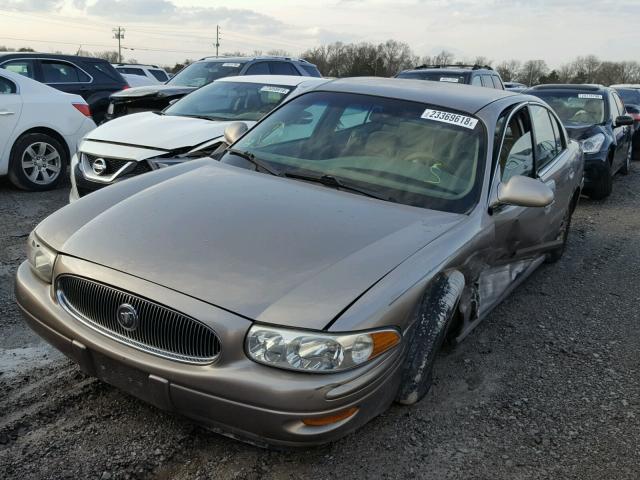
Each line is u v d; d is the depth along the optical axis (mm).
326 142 3771
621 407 3314
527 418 3150
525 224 4000
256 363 2285
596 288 5230
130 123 6547
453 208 3273
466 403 3248
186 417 2479
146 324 2439
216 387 2285
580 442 2973
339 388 2281
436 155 3555
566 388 3488
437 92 4066
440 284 2807
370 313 2383
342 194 3287
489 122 3736
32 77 9930
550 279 5395
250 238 2680
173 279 2445
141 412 2928
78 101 7848
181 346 2387
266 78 7754
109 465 2559
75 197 5996
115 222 2850
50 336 2713
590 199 9023
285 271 2488
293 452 2725
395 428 2963
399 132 3719
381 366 2418
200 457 2658
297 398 2232
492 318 4418
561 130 5488
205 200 3051
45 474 2471
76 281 2629
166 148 5742
